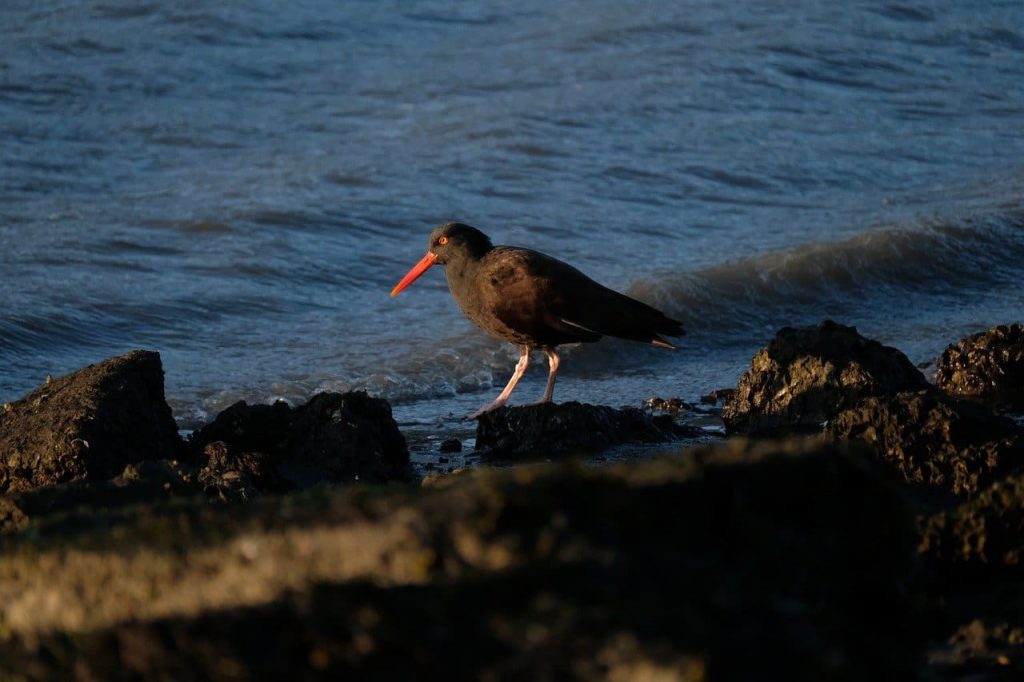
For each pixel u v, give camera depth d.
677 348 16.95
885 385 12.45
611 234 20.34
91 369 11.30
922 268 19.38
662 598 4.14
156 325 16.64
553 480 4.49
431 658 4.04
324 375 15.41
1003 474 9.86
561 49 28.66
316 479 11.21
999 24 32.62
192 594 4.57
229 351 16.08
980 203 21.48
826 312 18.17
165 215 19.95
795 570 4.83
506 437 12.80
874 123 26.27
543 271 13.62
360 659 4.09
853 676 4.37
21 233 19.05
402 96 25.89
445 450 12.95
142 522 5.53
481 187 21.86
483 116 24.69
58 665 4.47
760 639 4.15
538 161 23.00
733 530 4.75
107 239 18.97
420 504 4.59
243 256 18.78
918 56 30.33
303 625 4.17
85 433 10.52
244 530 4.90
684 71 27.72
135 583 4.74
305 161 22.45
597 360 16.50
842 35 30.67
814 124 25.95
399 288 14.30
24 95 24.56
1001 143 25.44
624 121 25.03
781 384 12.78
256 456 10.70
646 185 22.38
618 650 3.89
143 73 26.05
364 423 11.57
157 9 28.86
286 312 17.41
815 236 20.00
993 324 17.33
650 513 4.57
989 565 7.52
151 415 11.16
